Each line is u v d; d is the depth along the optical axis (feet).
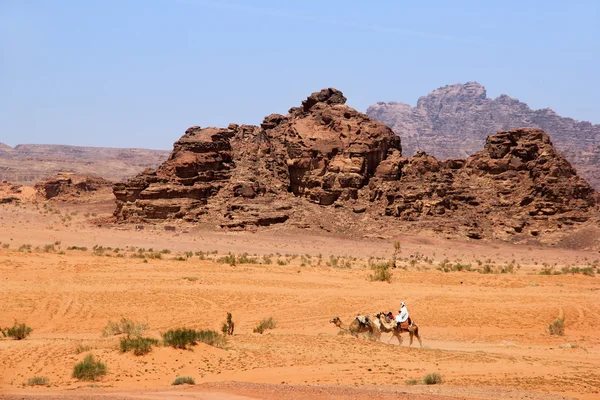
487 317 189.06
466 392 81.66
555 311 196.34
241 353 109.40
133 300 202.39
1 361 102.06
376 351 115.96
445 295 223.10
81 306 193.98
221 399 74.33
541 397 79.46
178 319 181.37
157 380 93.25
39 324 172.65
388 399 74.49
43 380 91.45
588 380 94.58
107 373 95.45
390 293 227.40
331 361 106.63
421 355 113.91
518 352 130.41
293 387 81.71
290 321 181.88
